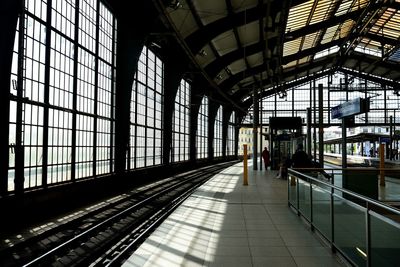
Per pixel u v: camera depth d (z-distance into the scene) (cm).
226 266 501
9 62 763
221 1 1802
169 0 1459
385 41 2909
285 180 1770
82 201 1109
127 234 803
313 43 3045
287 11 1495
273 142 2462
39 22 905
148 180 1864
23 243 644
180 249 583
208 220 811
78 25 1098
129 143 1506
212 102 3750
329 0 2052
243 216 856
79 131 1138
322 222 620
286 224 766
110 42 1397
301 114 4544
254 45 2595
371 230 393
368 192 1045
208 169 2991
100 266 564
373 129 4591
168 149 2202
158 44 1944
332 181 1038
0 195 768
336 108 1437
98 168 1303
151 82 1962
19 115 822
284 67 3712
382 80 4341
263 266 500
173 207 1048
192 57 1669
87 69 1187
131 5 1462
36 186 902
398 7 2156
